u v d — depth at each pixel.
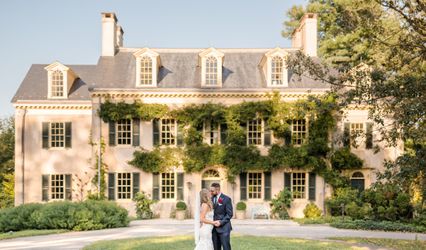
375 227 25.16
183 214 31.33
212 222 13.08
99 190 32.16
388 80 17.25
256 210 32.09
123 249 16.42
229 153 32.09
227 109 32.41
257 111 32.31
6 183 41.28
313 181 32.78
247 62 35.78
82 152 35.12
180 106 32.78
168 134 33.06
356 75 17.34
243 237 20.14
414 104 14.98
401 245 18.67
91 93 32.38
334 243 18.64
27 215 24.03
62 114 35.12
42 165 34.84
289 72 33.91
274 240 19.09
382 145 33.22
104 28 35.47
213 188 13.40
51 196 34.81
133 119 32.69
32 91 35.50
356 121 33.03
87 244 18.56
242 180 32.66
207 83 33.12
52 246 18.09
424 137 15.52
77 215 23.78
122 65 34.72
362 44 39.16
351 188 32.50
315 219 29.27
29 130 34.91
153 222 28.83
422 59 17.75
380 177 16.06
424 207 27.77
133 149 32.66
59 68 35.12
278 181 32.84
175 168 32.66
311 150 32.25
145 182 32.69
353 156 32.62
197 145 32.47
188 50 36.44
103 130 32.59
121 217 25.89
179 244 17.70
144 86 32.53
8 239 20.48
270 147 32.69
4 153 47.06
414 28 17.55
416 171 15.23
